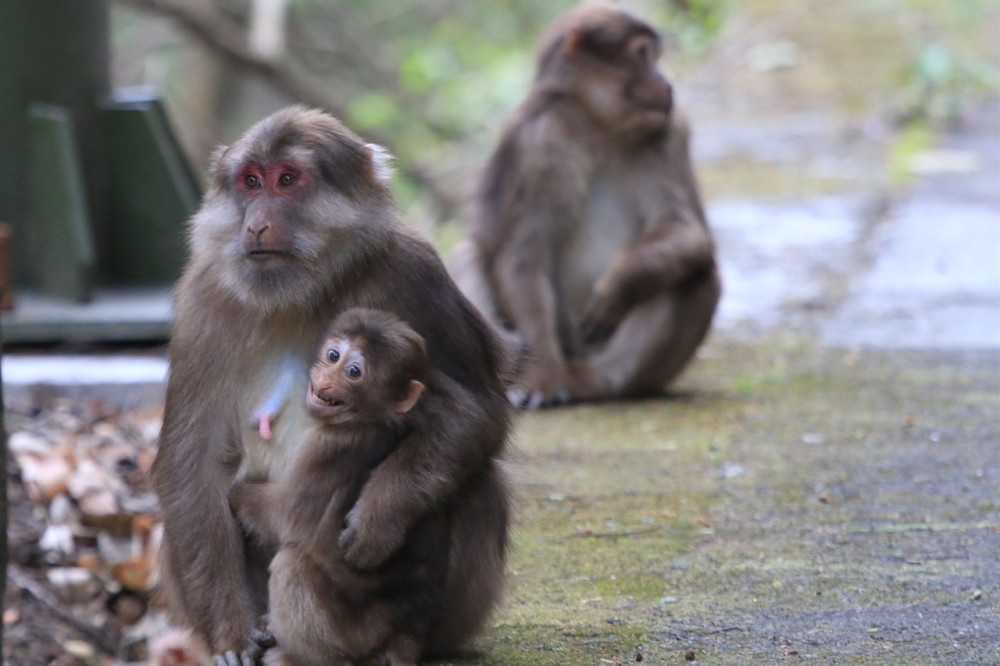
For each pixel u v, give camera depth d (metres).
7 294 13.20
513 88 27.75
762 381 12.87
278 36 25.39
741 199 18.75
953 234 17.08
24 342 13.37
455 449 6.80
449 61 29.94
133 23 28.19
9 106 13.45
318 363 6.76
